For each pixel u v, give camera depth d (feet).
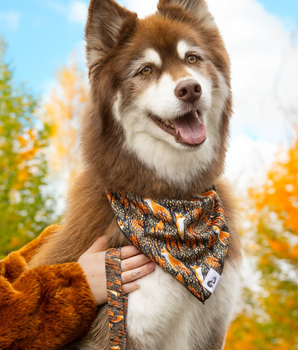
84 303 7.11
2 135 26.09
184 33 8.68
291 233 32.42
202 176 8.49
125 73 8.34
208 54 8.91
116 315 7.16
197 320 8.11
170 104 7.96
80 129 9.00
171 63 8.40
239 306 9.51
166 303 7.46
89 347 7.68
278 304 32.83
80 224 8.32
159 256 7.36
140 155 8.27
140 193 8.11
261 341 31.37
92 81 8.62
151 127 8.29
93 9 8.43
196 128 8.18
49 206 26.43
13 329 6.57
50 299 6.93
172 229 7.59
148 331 7.43
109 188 8.16
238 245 8.61
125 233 7.57
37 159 27.02
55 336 6.88
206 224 8.08
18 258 8.11
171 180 8.28
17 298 6.72
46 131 27.04
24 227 25.08
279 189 30.42
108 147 8.20
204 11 9.51
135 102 8.32
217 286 7.92
